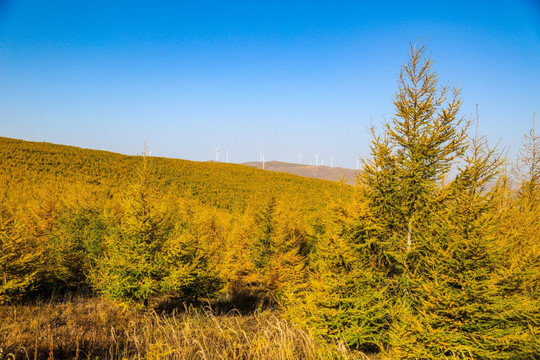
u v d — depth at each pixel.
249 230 17.27
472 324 5.71
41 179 41.91
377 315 6.65
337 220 8.09
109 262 8.99
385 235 7.50
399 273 7.50
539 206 8.87
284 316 8.55
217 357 6.35
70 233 13.38
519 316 5.62
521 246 7.16
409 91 7.50
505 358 5.39
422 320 5.87
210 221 21.23
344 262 7.47
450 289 5.78
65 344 6.69
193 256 10.79
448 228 6.06
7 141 60.56
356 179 8.09
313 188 72.56
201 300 12.05
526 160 11.54
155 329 7.95
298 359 6.49
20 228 10.91
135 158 72.56
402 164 7.45
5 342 6.45
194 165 82.31
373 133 7.81
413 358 5.77
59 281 12.35
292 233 15.63
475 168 6.39
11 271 9.59
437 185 7.01
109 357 6.39
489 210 6.07
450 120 7.07
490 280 5.67
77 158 59.91
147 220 9.14
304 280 12.55
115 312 9.52
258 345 6.73
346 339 6.68
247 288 15.24
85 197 15.79
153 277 8.97
